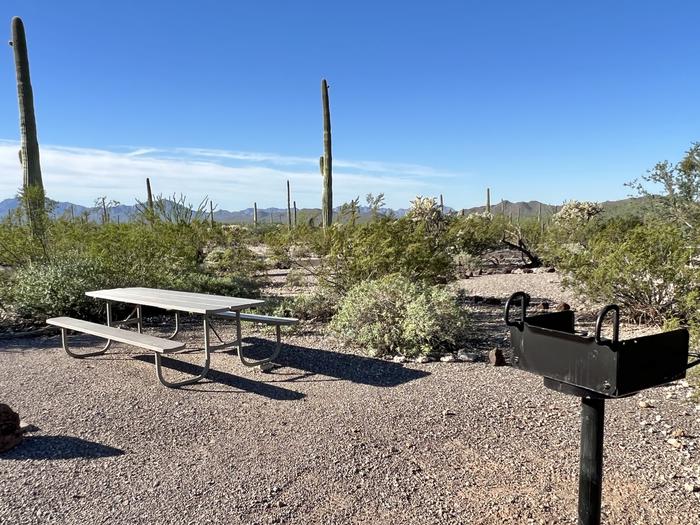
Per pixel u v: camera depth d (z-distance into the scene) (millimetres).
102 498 2930
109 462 3377
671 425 3828
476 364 5527
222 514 2766
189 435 3793
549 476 3119
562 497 2887
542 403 4281
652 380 1812
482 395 4492
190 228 11883
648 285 6844
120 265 8750
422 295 6184
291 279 9320
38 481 3127
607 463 3250
